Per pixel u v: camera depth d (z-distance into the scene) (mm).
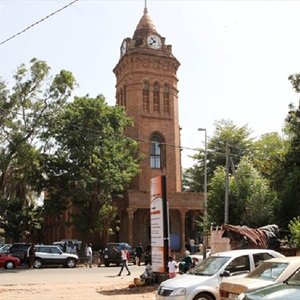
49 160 39375
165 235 18250
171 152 49594
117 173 40562
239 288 10047
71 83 38062
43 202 43469
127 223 45344
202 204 47250
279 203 29344
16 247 34188
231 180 32250
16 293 17531
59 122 39250
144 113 49219
